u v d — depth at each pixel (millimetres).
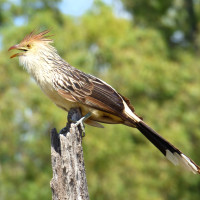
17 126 17609
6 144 17719
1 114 17391
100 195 17297
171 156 7516
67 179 6484
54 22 19484
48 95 8008
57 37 18938
